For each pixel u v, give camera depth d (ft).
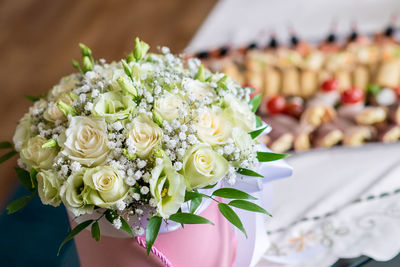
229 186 3.52
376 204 4.34
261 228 3.96
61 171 3.14
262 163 3.62
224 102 3.34
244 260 3.89
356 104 5.09
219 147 3.22
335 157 4.78
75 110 3.28
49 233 4.89
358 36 6.35
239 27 6.98
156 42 12.37
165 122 3.15
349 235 4.16
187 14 13.58
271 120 5.12
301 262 4.06
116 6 14.52
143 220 3.24
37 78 11.90
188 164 3.15
